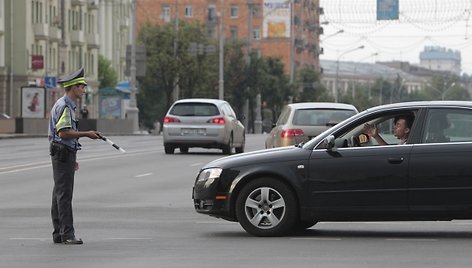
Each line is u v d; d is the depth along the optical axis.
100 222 37.81
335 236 33.16
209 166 33.81
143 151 94.88
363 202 32.28
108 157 82.50
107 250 29.81
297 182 32.53
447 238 32.53
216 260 27.56
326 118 59.66
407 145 32.28
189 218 39.19
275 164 32.78
